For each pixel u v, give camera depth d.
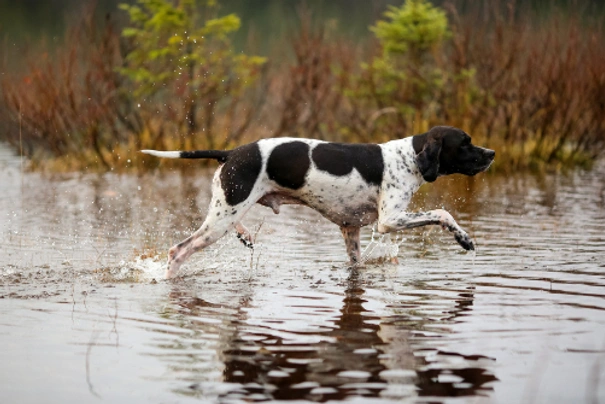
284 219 14.13
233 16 21.58
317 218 14.27
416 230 12.77
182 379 6.14
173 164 20.42
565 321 7.49
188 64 21.14
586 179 18.53
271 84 23.16
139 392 5.90
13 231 12.70
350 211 9.91
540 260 10.28
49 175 19.73
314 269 10.08
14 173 20.08
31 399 5.80
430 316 7.76
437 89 20.56
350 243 10.27
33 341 7.08
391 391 5.86
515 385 5.94
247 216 14.45
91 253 11.05
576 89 20.41
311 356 6.61
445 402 5.66
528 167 19.97
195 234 9.70
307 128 21.39
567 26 21.50
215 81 20.94
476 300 8.35
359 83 21.09
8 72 22.94
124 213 14.45
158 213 14.44
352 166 9.72
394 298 8.49
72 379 6.16
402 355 6.61
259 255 10.66
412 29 20.83
